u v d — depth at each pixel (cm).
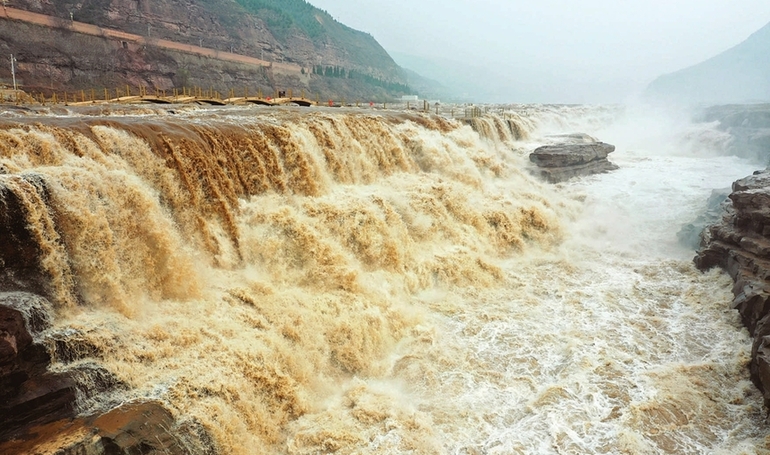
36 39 7775
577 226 2677
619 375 1454
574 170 3319
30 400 909
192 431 1016
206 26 13100
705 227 2297
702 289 1947
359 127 2462
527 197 2794
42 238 1143
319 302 1562
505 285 2039
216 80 10644
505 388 1397
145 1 11288
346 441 1169
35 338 1017
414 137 2723
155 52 9550
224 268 1576
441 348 1569
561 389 1384
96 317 1177
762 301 1556
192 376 1122
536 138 4109
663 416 1292
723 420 1288
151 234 1383
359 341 1503
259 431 1155
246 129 1931
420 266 1948
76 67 8188
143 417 966
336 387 1384
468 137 3170
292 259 1694
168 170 1588
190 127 1802
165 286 1385
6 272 1097
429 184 2427
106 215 1310
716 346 1599
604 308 1856
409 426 1227
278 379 1252
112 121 1669
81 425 921
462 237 2212
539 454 1162
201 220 1600
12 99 4584
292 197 1939
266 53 14788
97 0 10231
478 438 1209
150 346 1155
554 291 1997
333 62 19650
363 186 2278
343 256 1762
